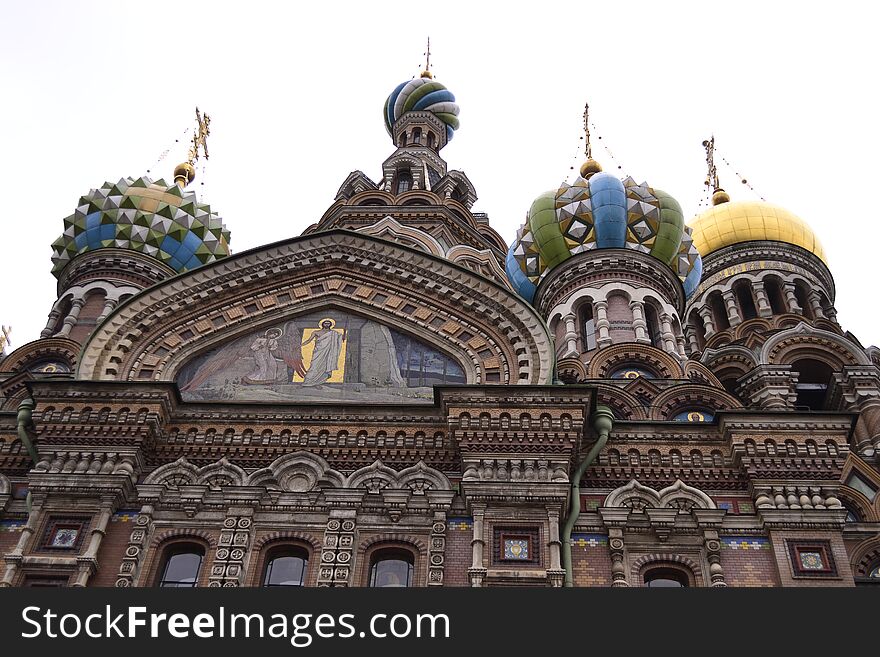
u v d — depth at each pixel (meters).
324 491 22.33
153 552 21.62
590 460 22.92
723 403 31.41
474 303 26.70
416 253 27.75
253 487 22.31
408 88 58.41
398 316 26.91
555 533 21.36
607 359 34.12
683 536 22.14
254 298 27.47
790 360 38.50
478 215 48.84
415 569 21.42
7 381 33.34
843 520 22.06
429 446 23.33
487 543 21.28
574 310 37.53
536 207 41.06
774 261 48.75
